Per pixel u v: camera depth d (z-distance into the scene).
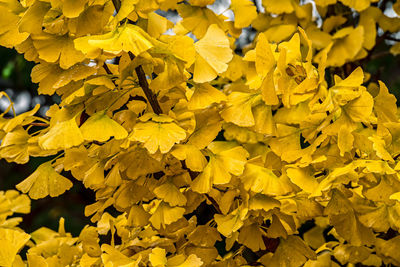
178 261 1.11
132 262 1.10
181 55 1.04
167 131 1.05
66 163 1.14
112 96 1.12
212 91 1.11
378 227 1.16
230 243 1.25
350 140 1.10
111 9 1.05
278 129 1.17
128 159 1.10
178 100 1.14
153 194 1.16
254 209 1.13
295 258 1.21
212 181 1.11
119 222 1.30
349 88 1.10
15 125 1.15
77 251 1.30
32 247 1.35
